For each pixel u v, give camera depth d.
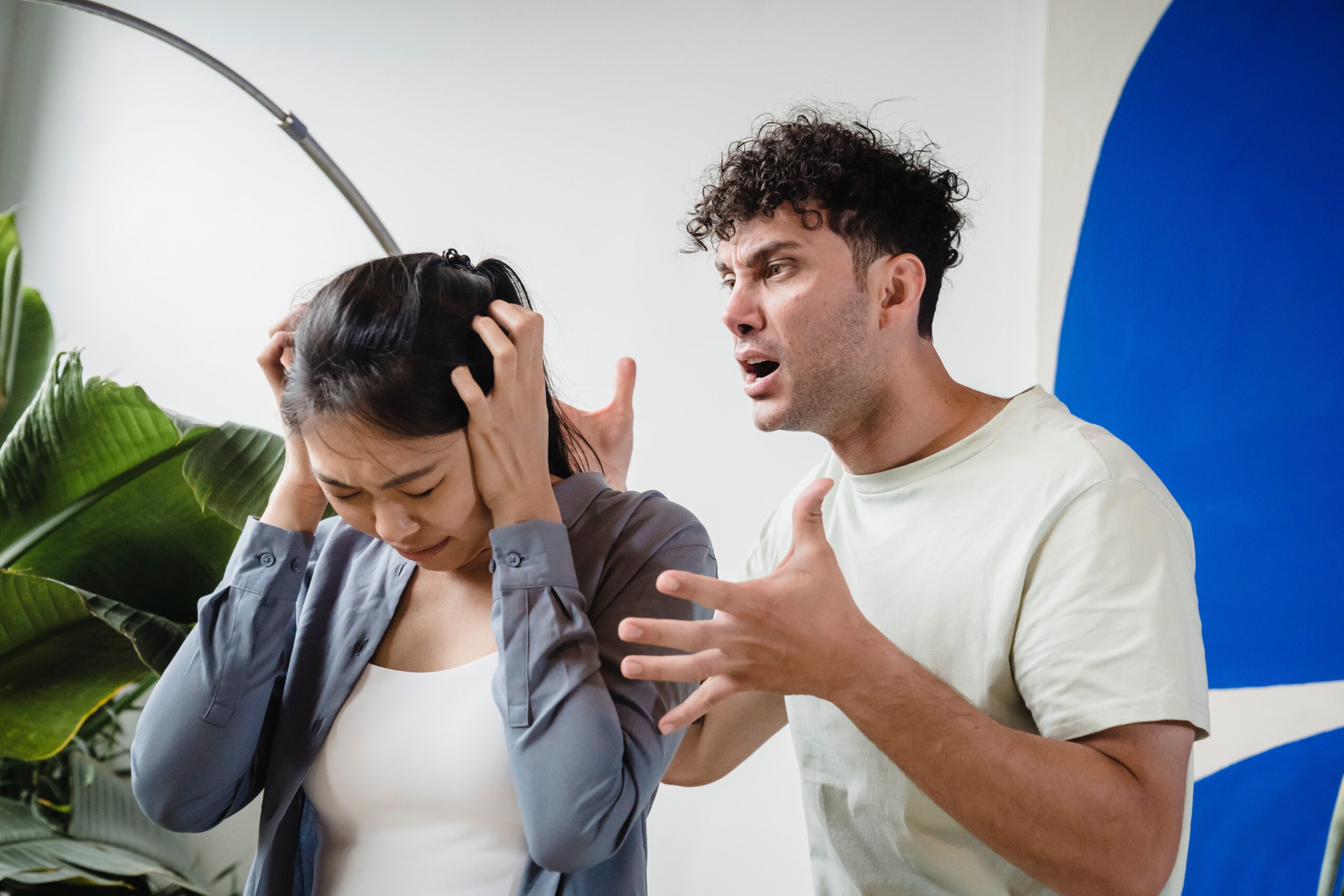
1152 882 0.85
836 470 1.28
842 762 1.13
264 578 0.90
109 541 1.80
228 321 2.76
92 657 1.82
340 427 0.76
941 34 2.15
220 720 0.87
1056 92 1.95
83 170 2.93
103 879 2.10
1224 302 1.77
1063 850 0.85
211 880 2.44
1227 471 1.73
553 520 0.85
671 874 2.16
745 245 1.08
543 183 2.51
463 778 0.82
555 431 0.98
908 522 1.12
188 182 2.85
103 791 2.34
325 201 2.72
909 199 1.08
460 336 0.81
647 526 0.91
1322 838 1.61
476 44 2.62
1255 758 1.66
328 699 0.88
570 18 2.55
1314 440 1.68
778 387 1.09
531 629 0.81
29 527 1.77
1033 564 1.00
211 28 2.87
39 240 2.93
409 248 2.59
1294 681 1.65
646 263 2.40
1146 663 0.90
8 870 1.94
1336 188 1.73
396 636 0.91
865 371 1.08
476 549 0.89
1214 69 1.83
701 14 2.42
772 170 1.06
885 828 1.10
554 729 0.78
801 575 0.82
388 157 2.65
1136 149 1.87
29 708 1.84
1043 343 1.91
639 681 0.85
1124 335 1.84
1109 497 0.98
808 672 0.82
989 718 0.88
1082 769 0.86
